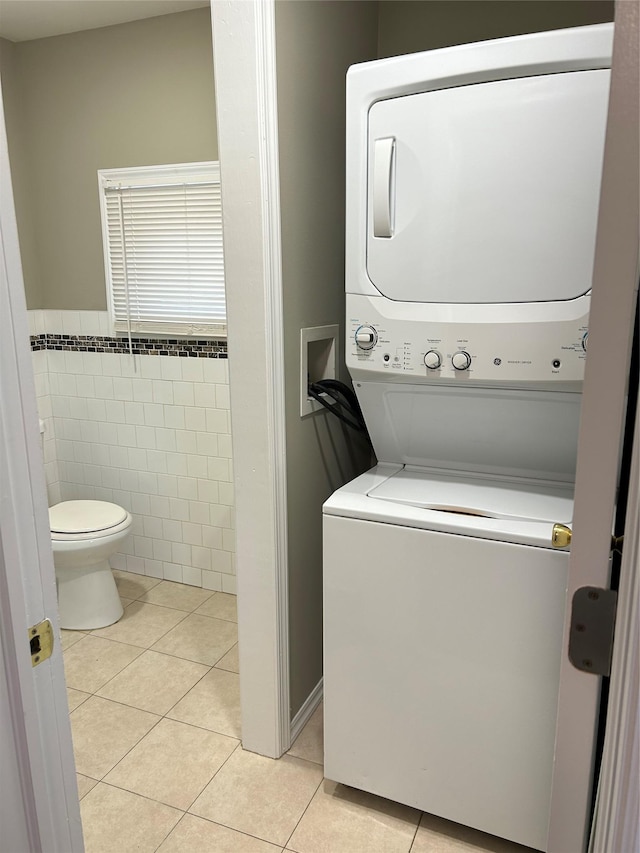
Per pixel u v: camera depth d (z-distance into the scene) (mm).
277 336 1745
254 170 1626
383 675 1659
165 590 3072
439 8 2152
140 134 2775
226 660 2502
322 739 2074
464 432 1755
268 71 1591
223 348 2793
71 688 2328
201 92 2625
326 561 1660
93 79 2814
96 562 2686
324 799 1825
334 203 2041
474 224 1503
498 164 1454
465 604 1521
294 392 1885
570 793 810
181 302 2840
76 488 3275
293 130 1751
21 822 787
